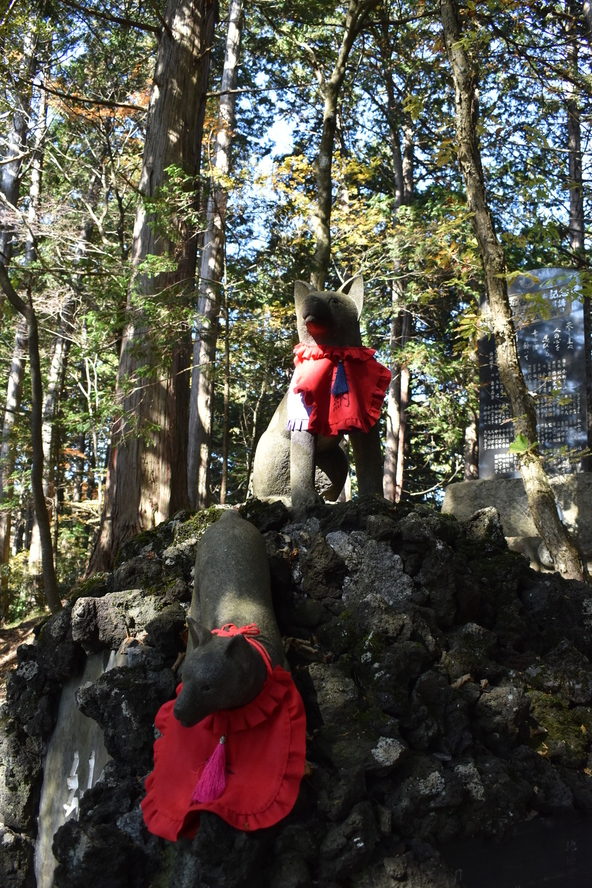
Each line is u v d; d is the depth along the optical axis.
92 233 17.59
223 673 2.90
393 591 3.97
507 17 8.25
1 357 18.62
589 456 9.30
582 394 9.36
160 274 9.86
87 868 3.21
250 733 3.10
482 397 10.25
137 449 9.57
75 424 9.29
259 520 4.29
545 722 3.90
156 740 3.43
